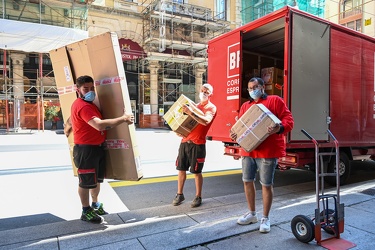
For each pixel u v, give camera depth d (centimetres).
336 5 2844
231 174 738
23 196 521
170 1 2438
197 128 435
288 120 342
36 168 745
